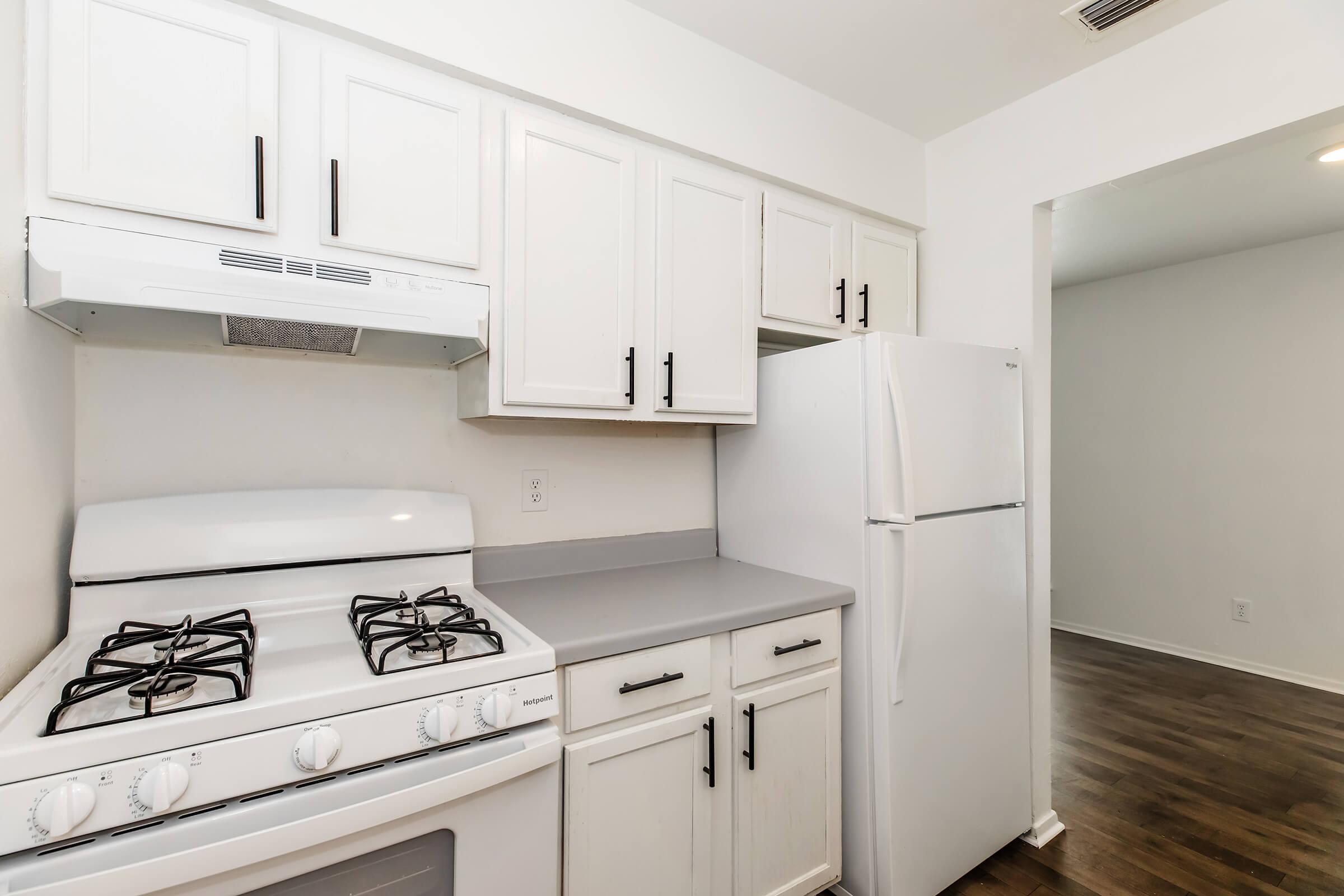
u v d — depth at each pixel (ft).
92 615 3.68
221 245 3.66
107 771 2.41
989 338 7.00
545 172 4.77
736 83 5.94
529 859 3.42
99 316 3.54
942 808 5.47
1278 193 8.55
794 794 5.11
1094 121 6.15
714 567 6.35
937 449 5.47
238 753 2.64
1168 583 12.25
